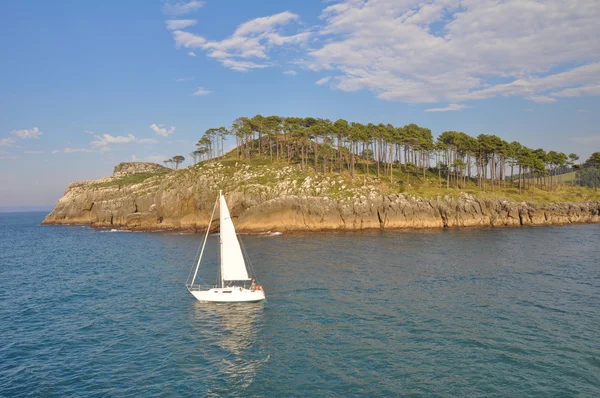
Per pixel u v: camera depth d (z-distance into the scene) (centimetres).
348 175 15038
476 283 5144
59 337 3556
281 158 17475
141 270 6556
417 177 16362
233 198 12669
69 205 18700
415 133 16650
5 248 10156
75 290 5262
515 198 13500
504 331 3491
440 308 4131
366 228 11906
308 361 2980
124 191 17088
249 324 3781
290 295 4678
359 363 2931
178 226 13812
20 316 4166
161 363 3008
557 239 9275
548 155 16412
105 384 2700
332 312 4047
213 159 18700
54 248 9881
